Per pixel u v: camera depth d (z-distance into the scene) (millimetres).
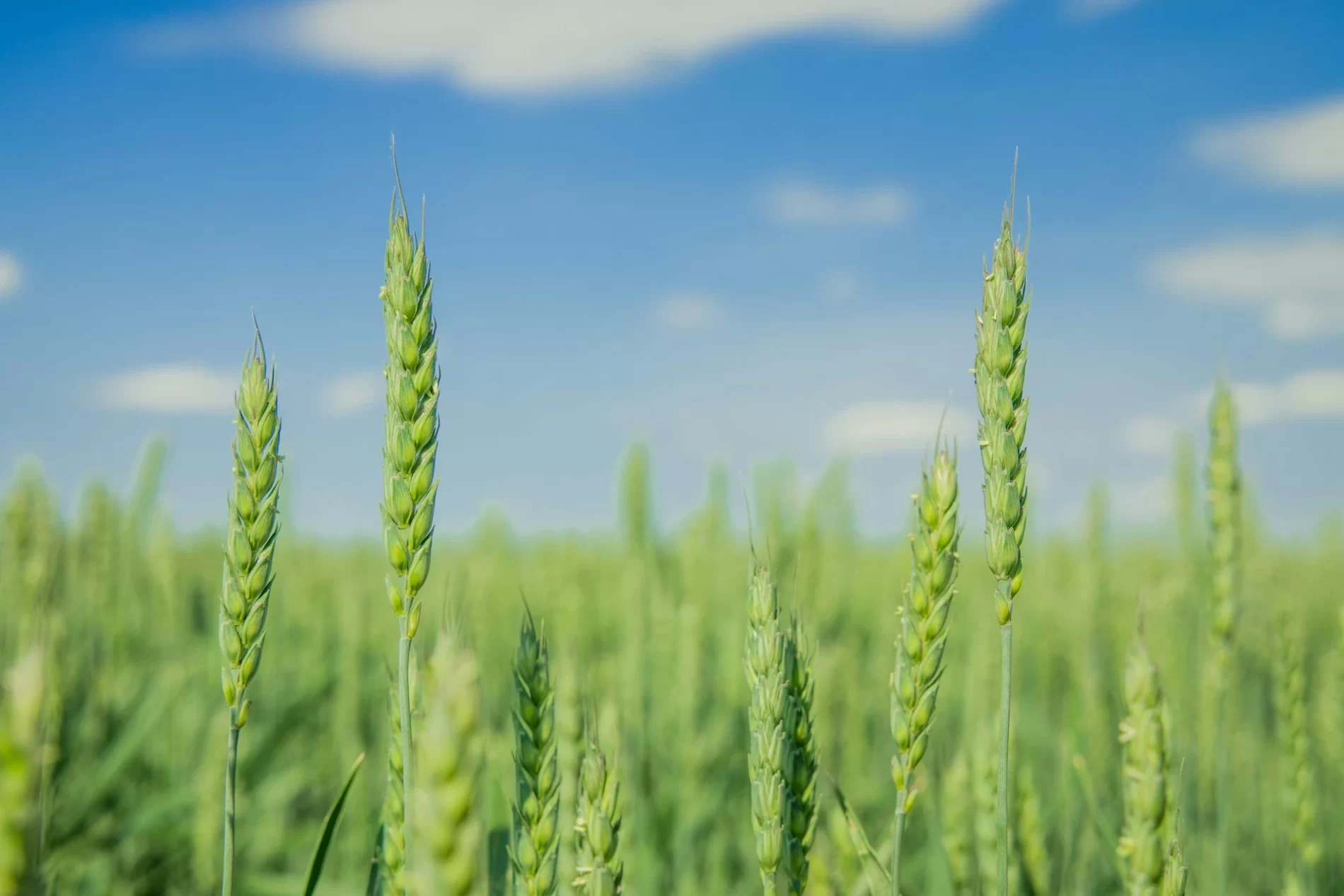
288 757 1353
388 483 465
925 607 480
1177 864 489
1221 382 668
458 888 349
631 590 1108
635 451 1225
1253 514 1149
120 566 1354
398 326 469
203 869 955
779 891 716
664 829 989
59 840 947
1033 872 603
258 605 476
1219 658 663
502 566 1463
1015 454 477
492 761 562
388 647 1302
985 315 479
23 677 370
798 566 520
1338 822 861
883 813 957
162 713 1192
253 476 476
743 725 1105
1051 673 1203
